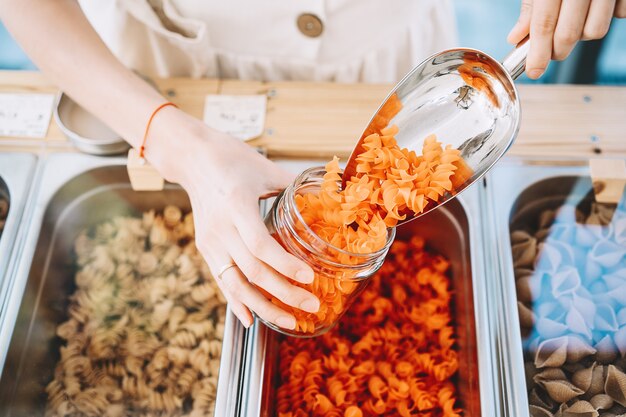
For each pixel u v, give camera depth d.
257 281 0.72
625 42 2.16
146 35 1.22
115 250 1.10
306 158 1.08
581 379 0.87
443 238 1.06
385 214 0.73
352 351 0.97
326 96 1.15
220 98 1.14
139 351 1.00
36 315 0.97
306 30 1.17
